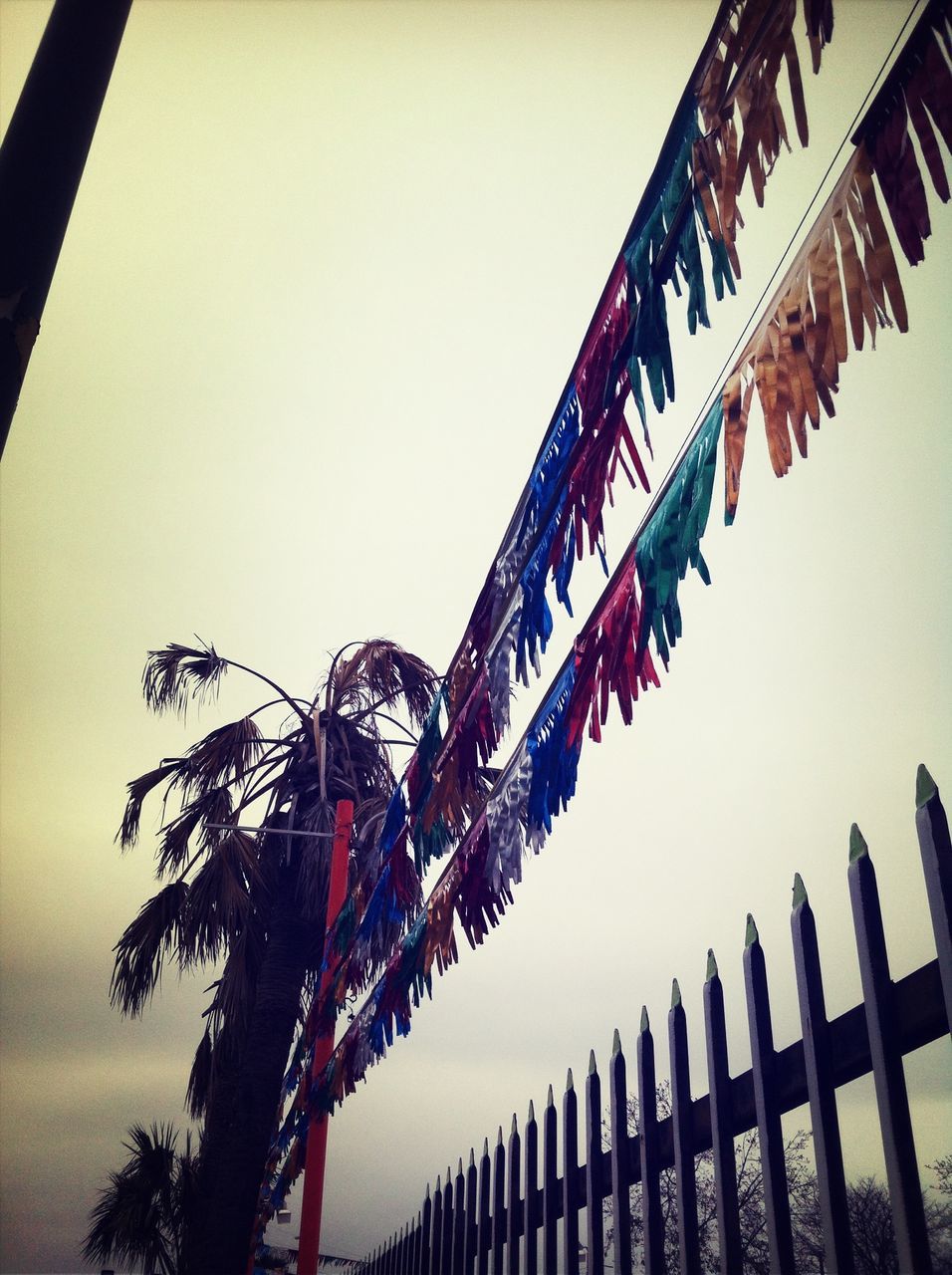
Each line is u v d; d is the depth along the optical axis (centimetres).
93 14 256
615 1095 329
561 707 283
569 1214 375
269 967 1169
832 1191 197
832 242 162
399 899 488
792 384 168
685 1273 265
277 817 1299
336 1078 666
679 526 211
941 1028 177
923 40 144
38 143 238
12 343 218
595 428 252
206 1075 1296
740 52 184
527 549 304
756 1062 235
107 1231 1220
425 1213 625
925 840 177
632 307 223
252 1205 1064
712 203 189
